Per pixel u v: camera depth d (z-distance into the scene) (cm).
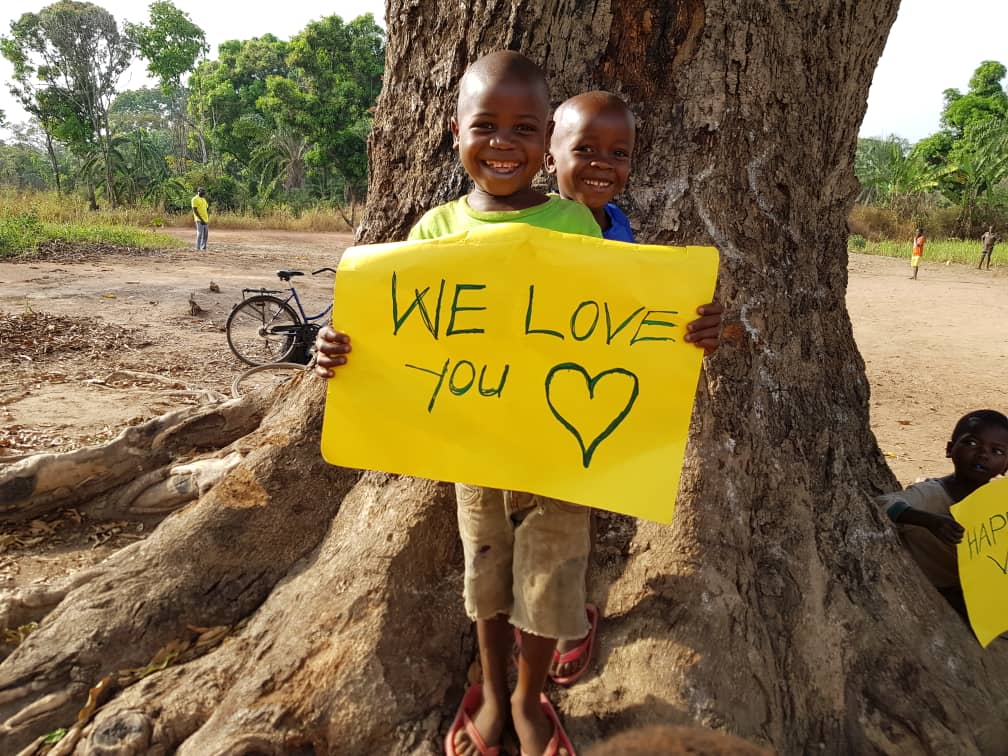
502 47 264
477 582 206
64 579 295
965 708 253
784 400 282
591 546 256
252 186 4806
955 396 903
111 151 4556
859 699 248
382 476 274
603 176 217
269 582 282
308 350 912
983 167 3894
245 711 218
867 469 334
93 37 4381
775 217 281
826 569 270
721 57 263
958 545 295
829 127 305
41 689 246
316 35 3784
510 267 189
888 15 310
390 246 194
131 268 1706
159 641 263
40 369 766
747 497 261
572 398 190
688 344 187
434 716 223
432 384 194
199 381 792
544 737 204
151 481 379
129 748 219
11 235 1866
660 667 222
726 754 121
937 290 2055
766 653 236
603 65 264
